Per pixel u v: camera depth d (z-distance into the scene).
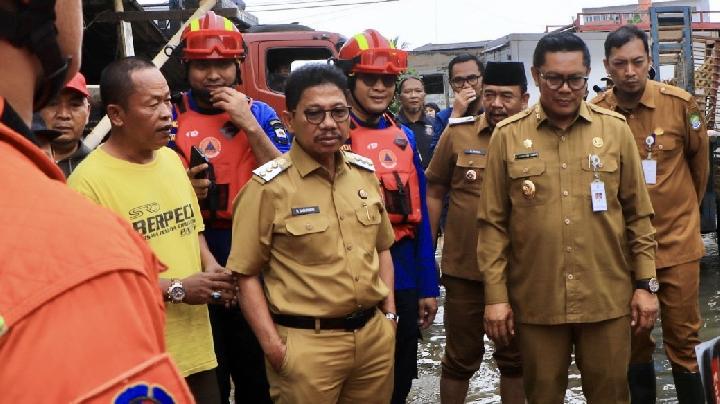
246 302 2.54
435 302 3.31
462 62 4.59
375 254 2.65
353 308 2.51
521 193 2.92
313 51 6.93
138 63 2.41
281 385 2.52
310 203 2.53
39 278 0.66
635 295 2.94
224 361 3.06
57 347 0.65
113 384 0.66
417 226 3.27
